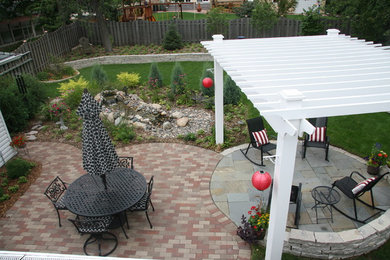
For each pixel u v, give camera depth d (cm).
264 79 468
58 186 588
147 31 1805
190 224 559
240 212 580
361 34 1270
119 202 521
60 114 927
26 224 574
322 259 481
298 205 527
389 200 590
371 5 1208
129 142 848
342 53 590
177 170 718
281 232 425
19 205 626
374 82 428
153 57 1609
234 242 519
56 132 914
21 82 962
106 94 1070
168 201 618
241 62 545
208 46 716
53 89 1258
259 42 745
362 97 366
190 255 496
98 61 1603
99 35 1852
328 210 573
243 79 466
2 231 559
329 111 353
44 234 550
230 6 2609
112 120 932
